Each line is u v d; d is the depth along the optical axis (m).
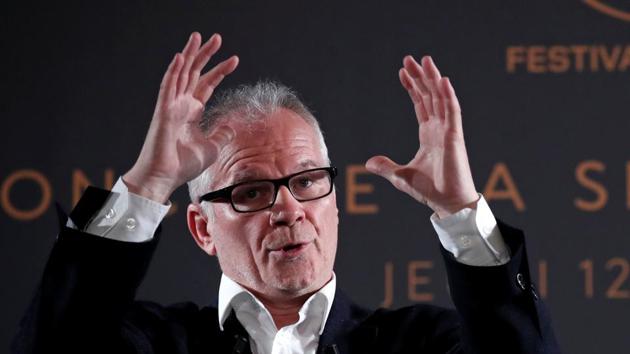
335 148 8.32
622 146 8.27
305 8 8.41
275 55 8.38
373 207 8.30
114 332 4.50
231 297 5.12
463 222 4.53
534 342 4.50
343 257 8.28
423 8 8.39
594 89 8.31
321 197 5.02
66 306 4.43
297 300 5.15
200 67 4.53
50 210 8.31
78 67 8.41
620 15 8.34
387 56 8.39
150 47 8.42
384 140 8.32
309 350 5.10
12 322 8.27
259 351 5.12
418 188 4.58
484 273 4.48
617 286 8.18
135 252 4.46
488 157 8.29
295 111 5.20
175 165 4.51
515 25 8.37
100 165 8.36
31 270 8.29
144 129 8.39
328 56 8.38
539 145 8.29
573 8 8.36
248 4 8.41
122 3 8.44
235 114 5.18
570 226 8.22
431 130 4.61
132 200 4.48
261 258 4.98
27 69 8.39
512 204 8.26
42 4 8.44
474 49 8.37
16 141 8.34
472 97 8.34
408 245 8.28
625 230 8.21
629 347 8.16
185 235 8.32
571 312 8.18
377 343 5.11
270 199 5.00
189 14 8.42
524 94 8.32
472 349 4.56
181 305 5.33
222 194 5.05
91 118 8.38
